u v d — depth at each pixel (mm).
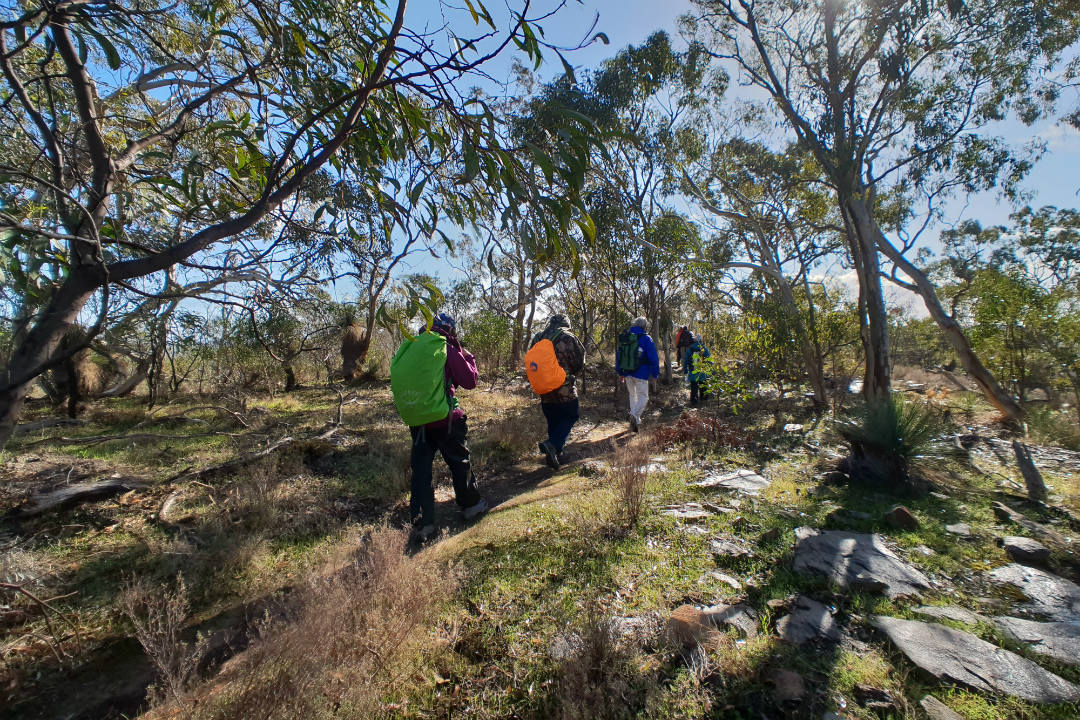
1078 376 8031
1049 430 7375
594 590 3023
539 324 21062
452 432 4336
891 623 2643
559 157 1839
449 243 2055
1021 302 8711
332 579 2820
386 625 2463
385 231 2283
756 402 10352
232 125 2152
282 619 2725
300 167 1957
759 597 2934
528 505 4578
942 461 5559
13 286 1762
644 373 8172
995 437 7832
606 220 11375
